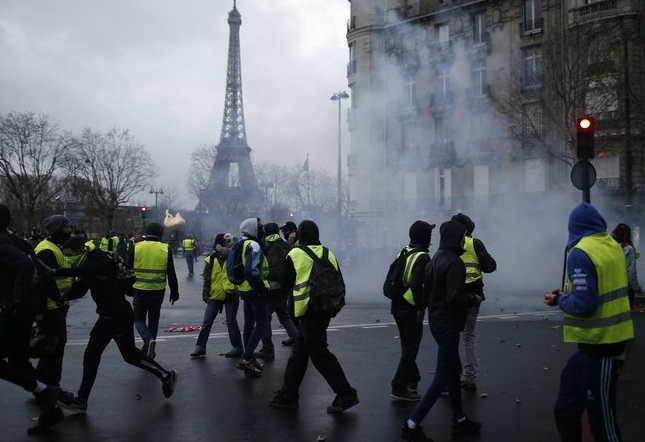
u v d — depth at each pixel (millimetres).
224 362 9547
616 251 4488
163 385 7176
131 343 7012
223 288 9906
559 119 27734
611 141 30391
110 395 7543
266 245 10109
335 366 6781
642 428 6148
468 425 6074
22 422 6477
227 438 5949
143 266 9383
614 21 30203
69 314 15930
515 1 34375
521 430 6141
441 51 36406
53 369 7332
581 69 27094
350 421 6500
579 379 4500
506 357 9680
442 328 5945
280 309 10586
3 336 6324
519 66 33000
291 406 6965
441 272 6016
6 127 55188
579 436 4605
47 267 6688
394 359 9594
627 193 22406
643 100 25219
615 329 4359
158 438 5953
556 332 12195
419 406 5805
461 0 35469
